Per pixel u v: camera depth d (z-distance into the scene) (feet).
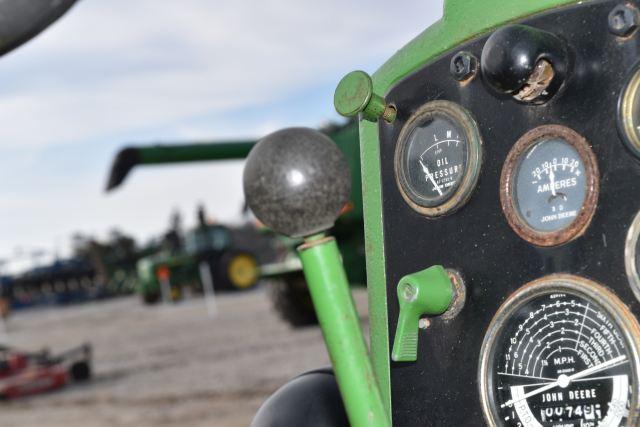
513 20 4.41
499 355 4.39
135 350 35.73
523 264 4.33
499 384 4.39
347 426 5.01
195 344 34.47
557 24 4.19
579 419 4.13
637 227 3.87
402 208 4.95
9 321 72.28
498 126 4.46
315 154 3.51
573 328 4.14
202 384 24.43
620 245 3.93
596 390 4.07
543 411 4.24
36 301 98.43
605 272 3.98
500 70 4.08
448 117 4.66
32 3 3.05
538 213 4.27
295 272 30.55
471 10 4.63
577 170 4.14
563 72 4.10
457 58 4.58
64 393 26.91
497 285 4.43
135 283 94.63
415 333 4.65
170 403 22.33
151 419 20.58
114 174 20.26
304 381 5.33
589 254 4.04
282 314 33.37
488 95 4.51
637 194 3.89
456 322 4.61
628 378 3.96
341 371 3.56
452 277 4.61
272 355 27.96
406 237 4.91
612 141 3.98
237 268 61.77
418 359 4.79
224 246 64.54
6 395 27.04
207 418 19.80
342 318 3.54
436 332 4.70
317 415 5.04
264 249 80.43
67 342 44.68
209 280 61.41
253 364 26.66
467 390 4.58
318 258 3.55
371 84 4.64
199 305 58.29
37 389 27.61
